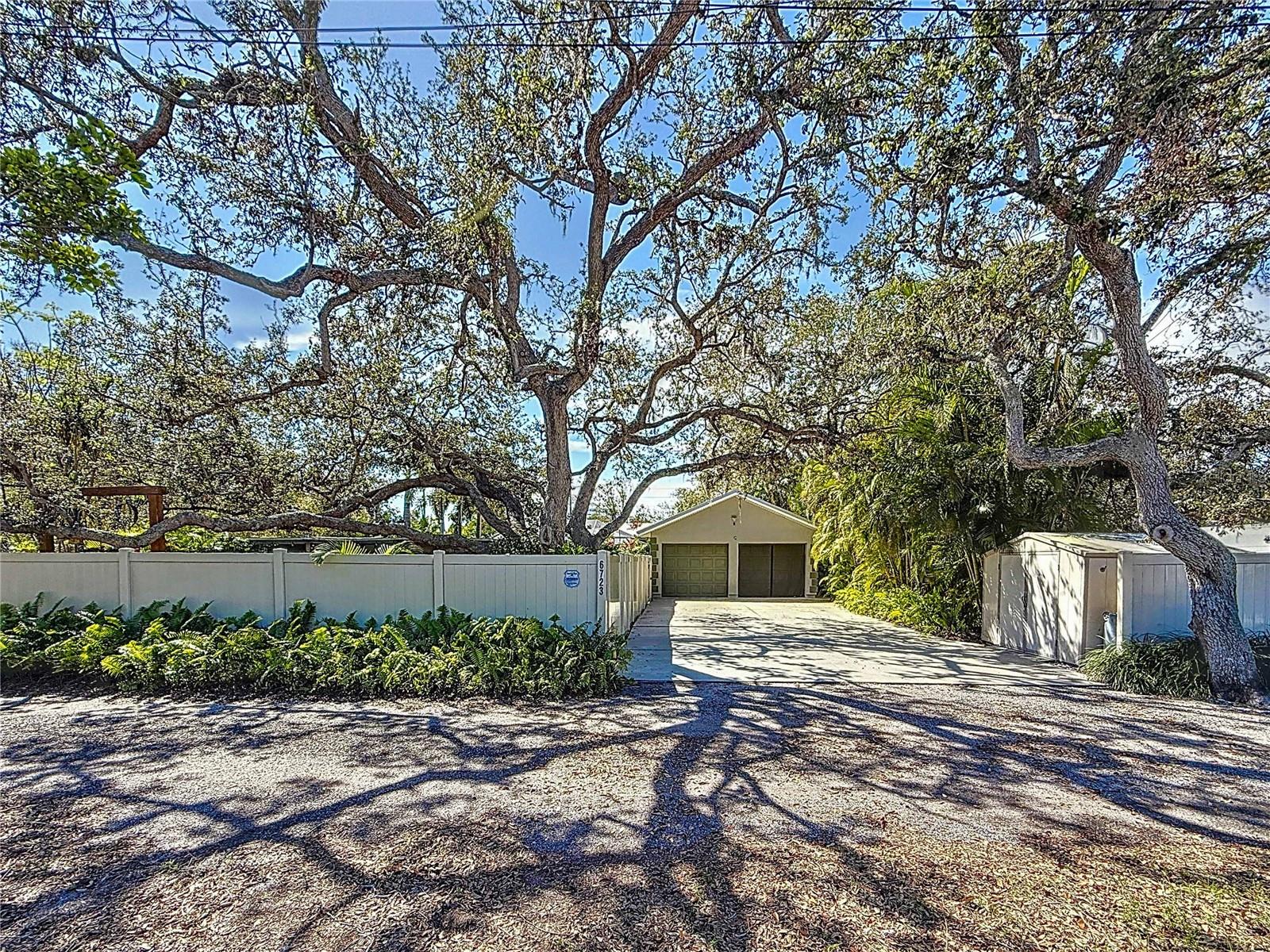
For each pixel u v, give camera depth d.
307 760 4.88
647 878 3.17
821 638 11.40
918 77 6.55
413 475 11.98
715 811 3.96
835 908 2.92
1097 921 2.83
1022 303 8.48
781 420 11.70
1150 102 5.73
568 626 8.72
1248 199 6.45
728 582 21.55
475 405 11.73
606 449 11.74
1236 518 11.19
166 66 7.51
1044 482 10.67
